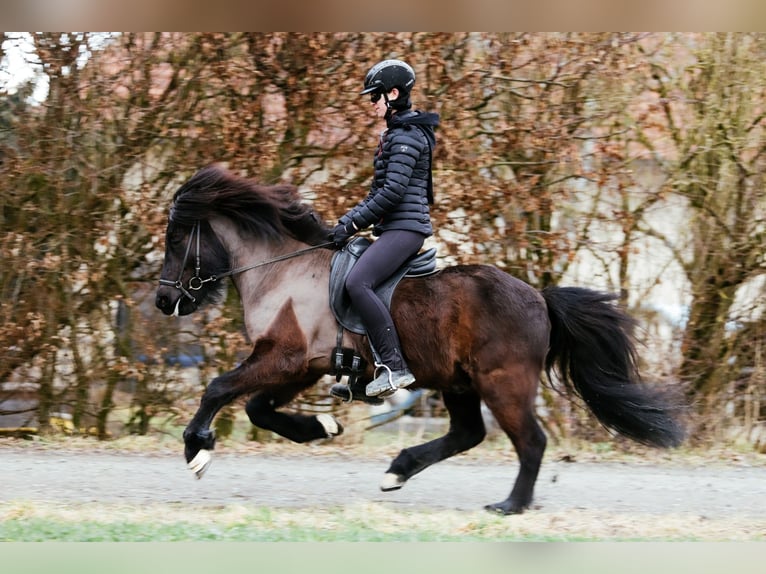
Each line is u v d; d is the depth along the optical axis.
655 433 8.32
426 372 7.85
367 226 7.80
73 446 12.01
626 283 13.20
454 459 11.80
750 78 13.15
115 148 12.77
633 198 13.20
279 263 8.14
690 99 13.25
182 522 7.36
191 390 13.05
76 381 13.09
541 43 12.84
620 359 8.29
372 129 12.70
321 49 12.63
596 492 9.74
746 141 13.15
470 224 12.79
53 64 12.54
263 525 7.32
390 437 13.21
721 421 13.25
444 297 7.82
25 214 12.73
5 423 13.37
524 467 7.94
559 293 8.28
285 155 12.92
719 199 13.30
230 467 10.69
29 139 12.67
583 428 13.21
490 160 12.73
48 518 7.38
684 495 9.68
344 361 7.86
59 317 12.87
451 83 12.73
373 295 7.65
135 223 12.77
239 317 12.98
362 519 7.60
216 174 8.20
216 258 8.25
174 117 12.81
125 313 13.05
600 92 12.97
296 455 11.86
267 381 7.84
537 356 7.93
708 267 13.31
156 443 12.42
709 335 13.34
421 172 7.86
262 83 12.77
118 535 6.80
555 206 12.84
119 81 12.71
